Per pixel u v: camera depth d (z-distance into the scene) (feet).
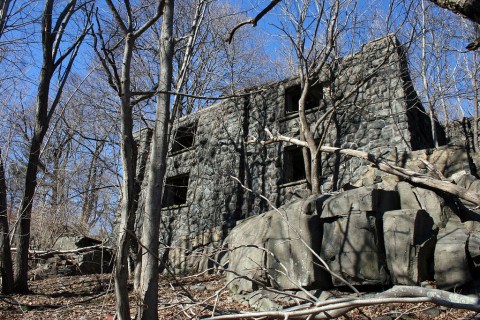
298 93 41.27
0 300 27.12
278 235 23.39
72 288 33.12
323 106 36.94
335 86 36.65
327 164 34.91
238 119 42.57
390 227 20.56
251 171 39.91
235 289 24.90
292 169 39.19
